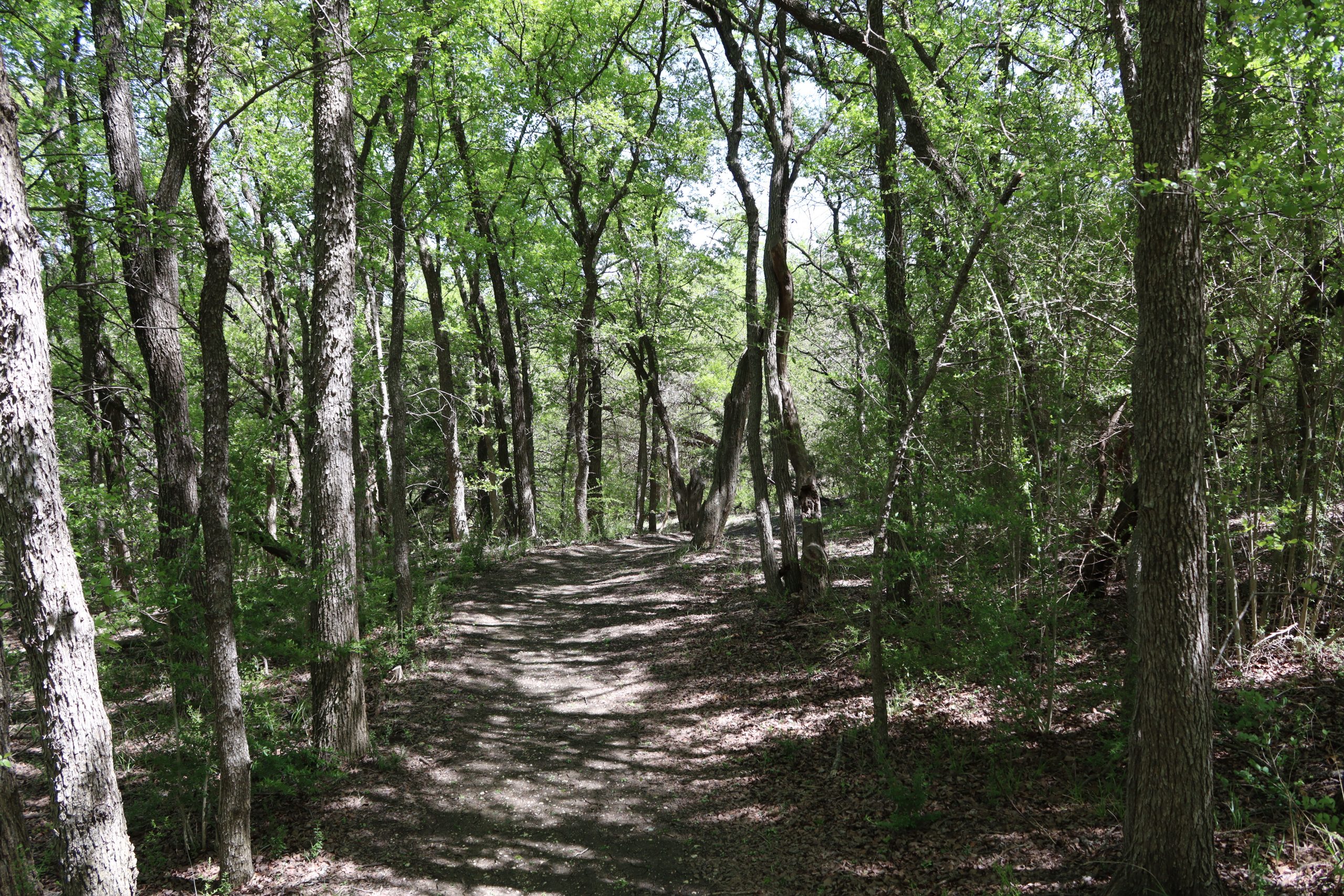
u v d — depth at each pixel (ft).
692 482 78.02
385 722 28.63
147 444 36.83
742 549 56.75
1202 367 13.39
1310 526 20.54
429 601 40.42
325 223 25.75
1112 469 22.61
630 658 36.47
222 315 19.07
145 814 21.30
